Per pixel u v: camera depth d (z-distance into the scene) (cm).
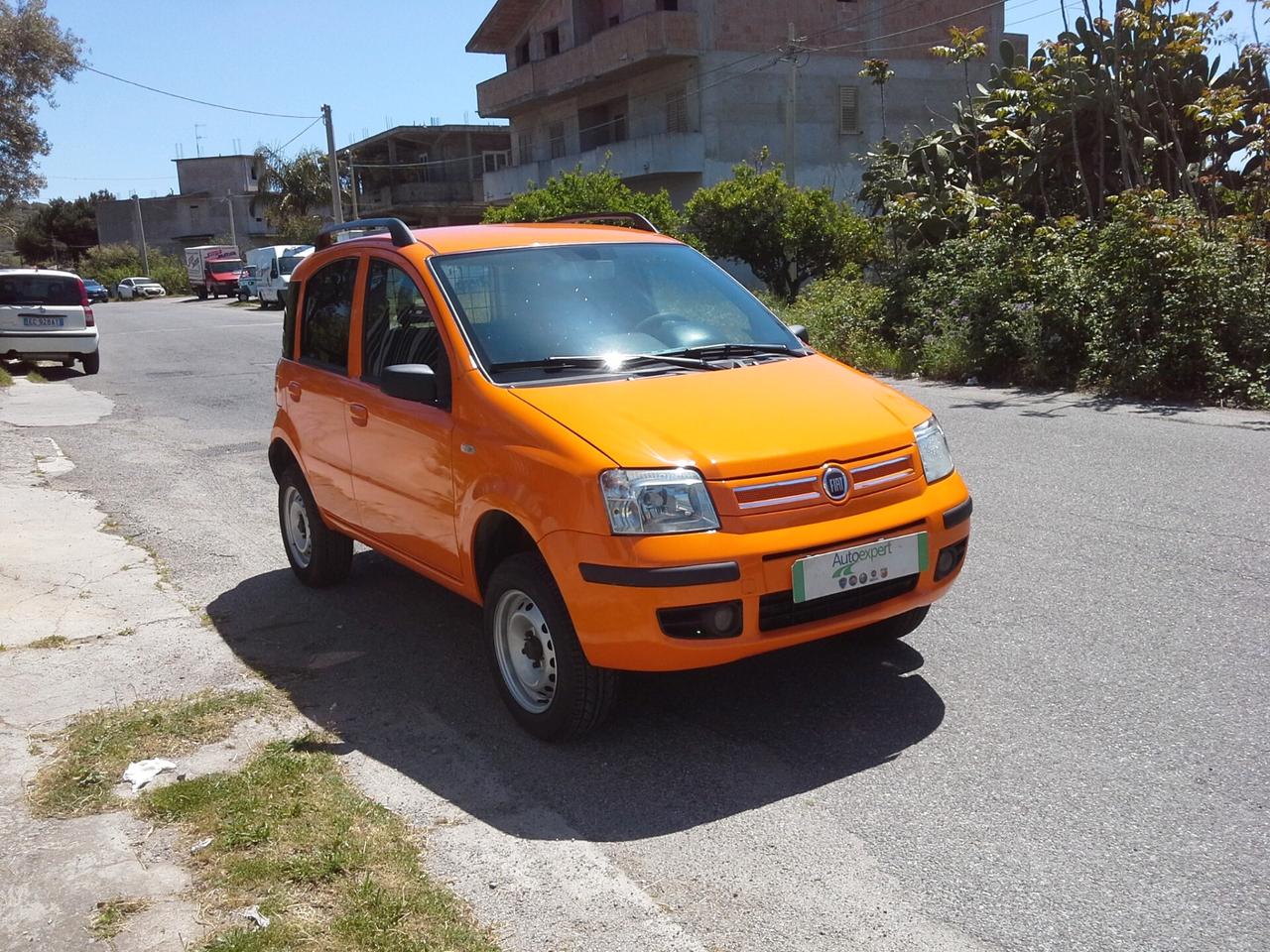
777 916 305
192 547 743
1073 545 619
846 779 380
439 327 467
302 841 345
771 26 3681
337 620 582
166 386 1778
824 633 389
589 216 639
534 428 404
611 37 3716
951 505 420
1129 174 1516
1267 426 916
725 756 404
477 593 451
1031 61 1602
